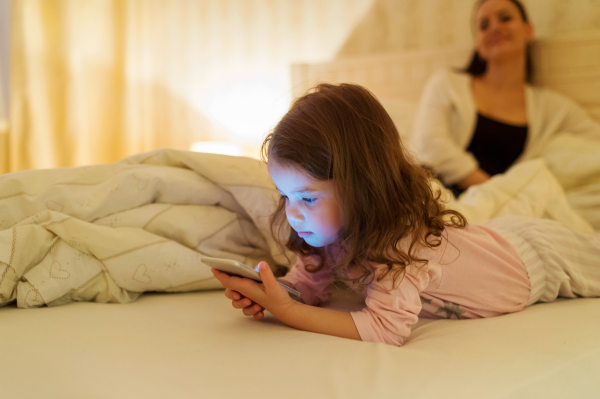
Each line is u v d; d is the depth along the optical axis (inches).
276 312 27.5
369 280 29.2
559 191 58.3
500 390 19.1
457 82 85.4
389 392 18.4
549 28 87.1
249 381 19.5
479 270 31.2
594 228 63.4
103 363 21.4
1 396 18.2
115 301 33.3
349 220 27.0
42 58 105.3
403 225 27.7
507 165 81.0
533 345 24.0
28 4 102.7
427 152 82.1
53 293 30.9
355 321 26.7
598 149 72.4
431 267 28.4
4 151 103.6
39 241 31.4
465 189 80.0
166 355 22.5
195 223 37.7
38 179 35.1
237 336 25.6
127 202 36.7
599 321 28.5
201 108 120.0
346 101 28.0
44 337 24.8
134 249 33.5
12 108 102.3
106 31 113.9
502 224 39.9
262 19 112.1
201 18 117.4
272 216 37.7
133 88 117.3
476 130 83.0
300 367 20.9
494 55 82.6
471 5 92.7
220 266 27.2
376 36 102.0
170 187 38.1
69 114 108.5
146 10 119.4
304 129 26.4
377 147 27.8
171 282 35.1
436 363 21.5
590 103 81.4
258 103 114.7
